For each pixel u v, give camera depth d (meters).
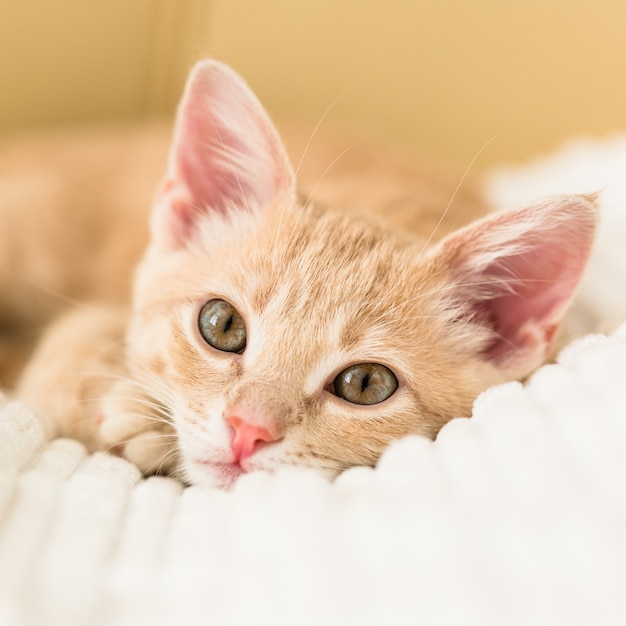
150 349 0.26
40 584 0.18
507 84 0.42
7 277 0.33
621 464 0.19
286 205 0.25
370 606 0.18
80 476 0.22
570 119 0.43
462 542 0.18
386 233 0.26
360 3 0.40
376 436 0.23
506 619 0.17
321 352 0.23
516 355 0.24
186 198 0.27
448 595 0.17
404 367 0.24
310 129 0.37
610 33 0.42
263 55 0.40
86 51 0.39
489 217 0.24
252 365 0.24
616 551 0.17
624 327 0.23
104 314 0.30
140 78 0.41
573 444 0.19
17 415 0.23
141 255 0.33
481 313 0.25
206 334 0.25
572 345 0.24
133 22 0.39
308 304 0.24
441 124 0.43
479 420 0.21
